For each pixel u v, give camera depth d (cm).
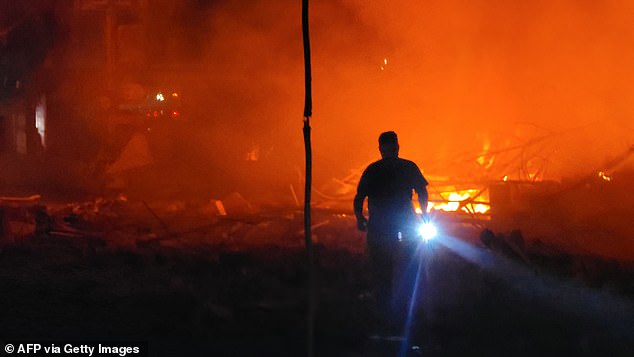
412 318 1188
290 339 1098
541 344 1084
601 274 1494
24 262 1683
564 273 1499
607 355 1034
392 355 1034
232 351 1041
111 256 1731
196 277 1505
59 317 1209
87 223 2138
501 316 1234
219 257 1697
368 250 1180
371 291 1333
